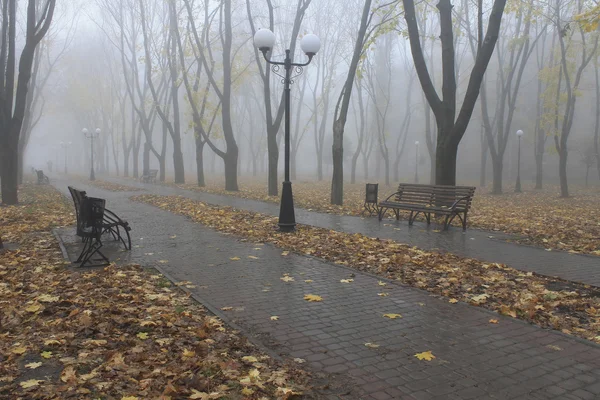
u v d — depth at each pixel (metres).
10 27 16.00
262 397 3.38
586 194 27.23
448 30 13.28
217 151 25.77
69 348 4.18
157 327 4.75
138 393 3.38
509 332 4.73
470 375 3.78
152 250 8.86
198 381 3.55
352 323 4.98
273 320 5.06
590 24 10.52
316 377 3.73
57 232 10.80
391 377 3.74
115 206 17.16
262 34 11.13
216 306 5.52
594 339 4.52
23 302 5.52
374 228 11.67
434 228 11.71
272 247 9.22
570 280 6.67
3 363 3.84
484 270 7.25
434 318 5.15
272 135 21.80
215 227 11.80
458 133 13.23
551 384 3.63
